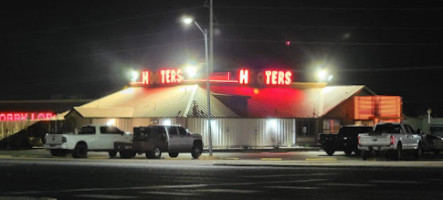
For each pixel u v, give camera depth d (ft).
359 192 63.87
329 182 75.56
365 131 146.82
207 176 85.66
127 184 74.02
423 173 90.43
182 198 59.52
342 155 150.10
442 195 60.85
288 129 191.52
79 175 87.86
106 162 121.49
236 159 127.44
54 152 139.74
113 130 141.69
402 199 57.67
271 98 201.67
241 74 202.28
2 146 188.96
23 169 100.78
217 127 178.70
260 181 77.51
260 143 185.37
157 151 132.26
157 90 202.49
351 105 204.44
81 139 135.54
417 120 218.38
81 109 184.75
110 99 206.39
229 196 60.95
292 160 120.88
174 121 175.94
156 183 75.10
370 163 110.22
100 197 60.80
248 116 184.24
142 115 183.32
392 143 121.80
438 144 155.12
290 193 63.36
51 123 192.85
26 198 57.41
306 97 208.23
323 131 198.80
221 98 188.24
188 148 136.77
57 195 62.75
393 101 206.08
